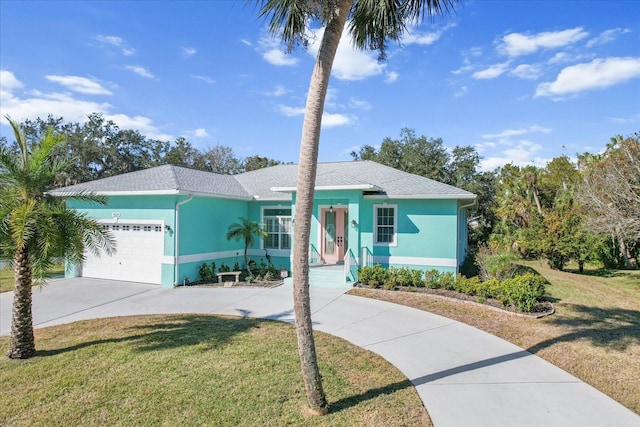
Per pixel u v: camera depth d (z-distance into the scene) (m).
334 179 14.50
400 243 14.70
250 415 4.62
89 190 14.06
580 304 11.23
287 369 6.01
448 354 6.88
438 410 4.80
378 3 5.36
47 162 6.74
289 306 10.49
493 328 8.49
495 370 6.15
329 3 4.65
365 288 12.66
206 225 14.77
